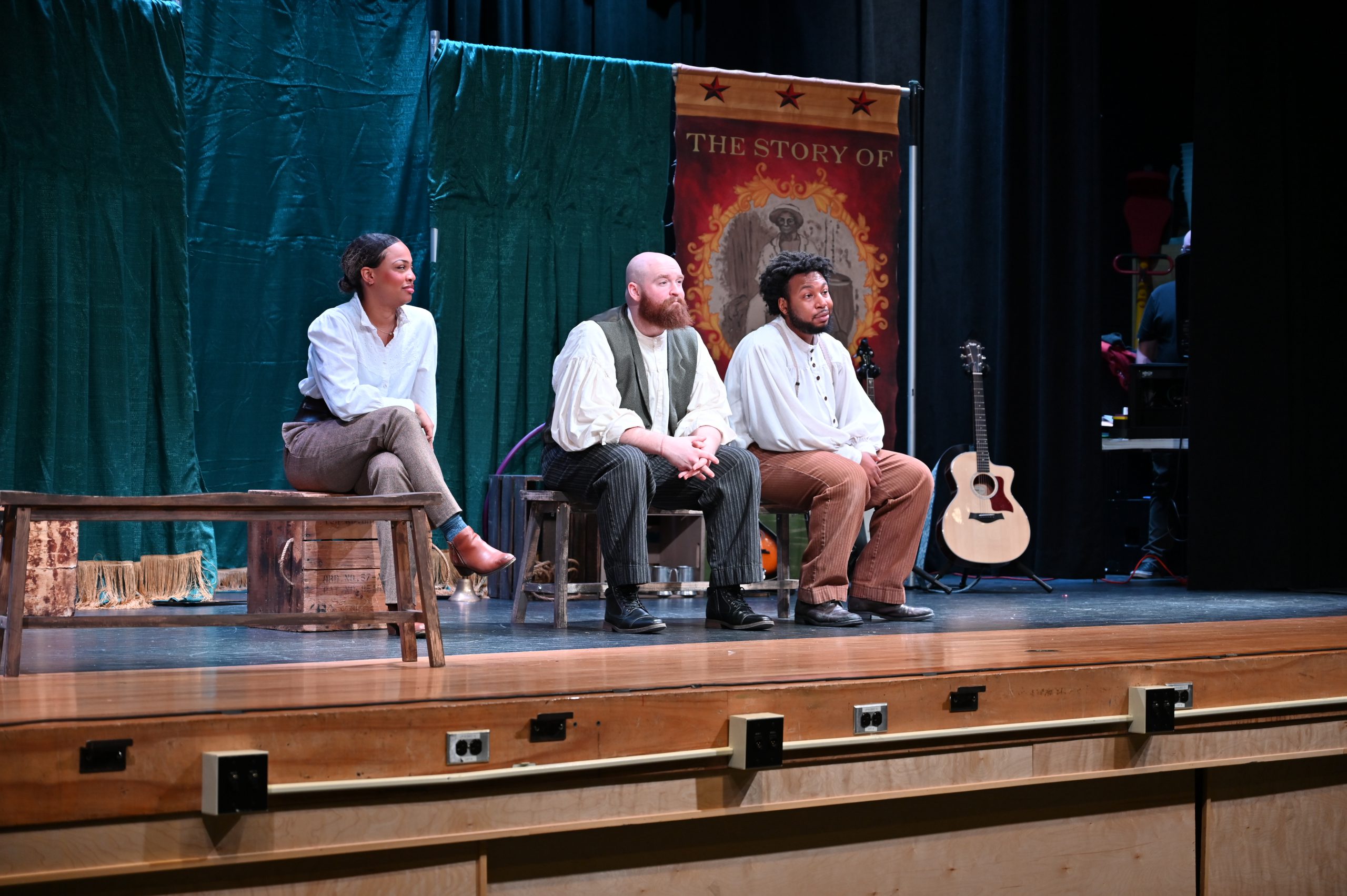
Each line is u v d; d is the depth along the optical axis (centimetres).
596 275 500
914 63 579
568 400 338
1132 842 253
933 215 590
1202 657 255
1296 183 538
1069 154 556
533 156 491
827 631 328
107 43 432
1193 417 520
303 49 480
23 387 420
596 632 325
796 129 496
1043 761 237
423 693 198
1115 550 603
